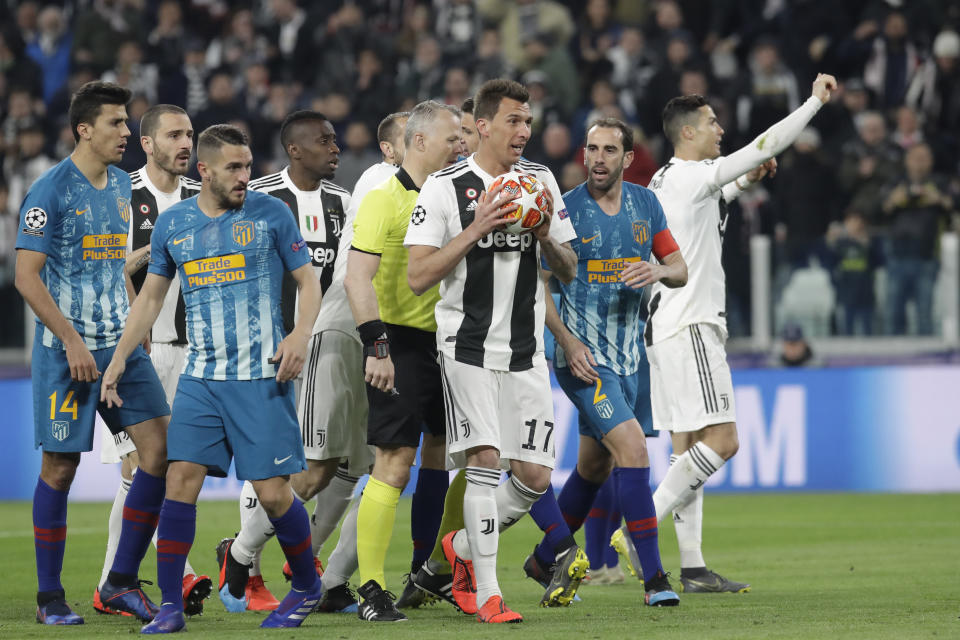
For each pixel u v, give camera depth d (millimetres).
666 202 22719
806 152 46250
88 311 19031
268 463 17156
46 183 18609
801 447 42500
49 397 18875
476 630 16609
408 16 58500
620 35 56531
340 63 56188
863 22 52250
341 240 21609
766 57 49406
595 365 19922
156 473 18734
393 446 18344
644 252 20250
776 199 46688
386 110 54250
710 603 19891
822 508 37750
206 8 61156
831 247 42000
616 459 19859
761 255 42500
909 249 41531
